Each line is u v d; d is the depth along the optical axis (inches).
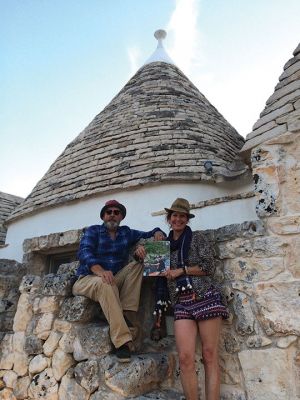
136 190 220.2
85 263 121.1
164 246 116.7
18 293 173.5
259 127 128.4
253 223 117.3
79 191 237.3
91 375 107.1
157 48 403.9
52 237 224.8
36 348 126.0
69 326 119.9
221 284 118.0
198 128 267.7
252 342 107.0
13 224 278.7
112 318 109.3
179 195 212.2
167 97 307.6
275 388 100.1
